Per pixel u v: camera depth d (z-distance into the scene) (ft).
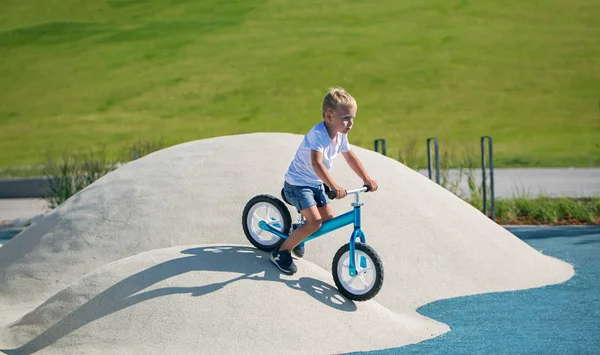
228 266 25.35
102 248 31.58
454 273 31.68
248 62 143.74
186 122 118.52
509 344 24.35
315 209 24.63
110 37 162.91
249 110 122.52
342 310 25.03
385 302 29.30
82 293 25.17
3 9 184.75
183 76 139.23
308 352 23.24
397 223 32.65
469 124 111.86
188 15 175.73
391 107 121.08
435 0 175.32
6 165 96.94
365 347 24.00
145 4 185.47
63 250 32.22
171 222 31.55
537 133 106.52
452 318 27.61
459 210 36.01
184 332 23.17
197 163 34.65
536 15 159.74
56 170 66.28
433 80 131.54
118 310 24.04
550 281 33.24
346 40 152.15
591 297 30.35
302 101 125.29
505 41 146.20
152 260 25.68
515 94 123.95
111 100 130.72
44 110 127.24
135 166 36.29
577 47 140.67
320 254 30.25
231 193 32.42
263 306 24.06
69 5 186.70
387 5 174.19
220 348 22.80
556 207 54.75
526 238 46.06
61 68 146.41
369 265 25.11
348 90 128.98
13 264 32.94
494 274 32.63
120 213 32.81
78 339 23.53
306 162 24.71
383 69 137.18
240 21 169.07
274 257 25.49
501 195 61.87
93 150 104.88
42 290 30.83
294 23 165.37
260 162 34.09
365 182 25.34
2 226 56.90
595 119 111.96
